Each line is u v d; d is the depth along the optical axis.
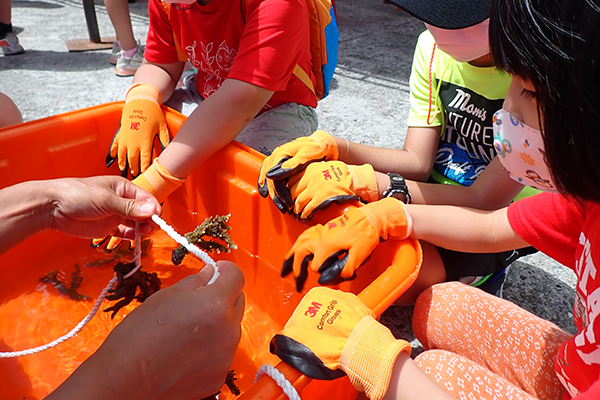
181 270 1.25
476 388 0.80
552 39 0.49
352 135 2.07
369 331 0.68
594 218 0.71
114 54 2.73
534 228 0.89
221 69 1.41
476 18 0.91
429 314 1.00
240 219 1.24
